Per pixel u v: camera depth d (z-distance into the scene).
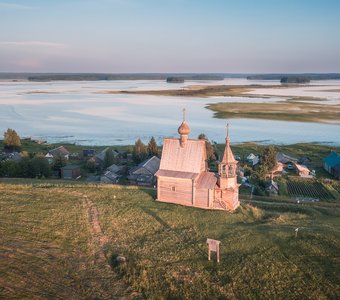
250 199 69.25
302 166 101.88
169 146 51.19
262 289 28.52
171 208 47.12
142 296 27.84
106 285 28.83
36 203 46.72
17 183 59.47
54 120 191.75
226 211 46.81
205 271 31.38
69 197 50.19
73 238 36.62
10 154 112.88
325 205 67.00
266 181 85.00
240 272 30.91
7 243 34.53
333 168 97.38
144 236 38.25
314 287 28.45
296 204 64.00
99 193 52.50
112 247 35.31
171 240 37.28
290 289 28.36
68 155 117.00
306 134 156.00
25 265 30.66
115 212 44.50
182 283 29.50
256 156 113.56
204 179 48.97
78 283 28.77
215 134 155.62
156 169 92.06
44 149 129.62
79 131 163.38
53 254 33.00
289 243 35.91
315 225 43.62
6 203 46.25
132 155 111.56
